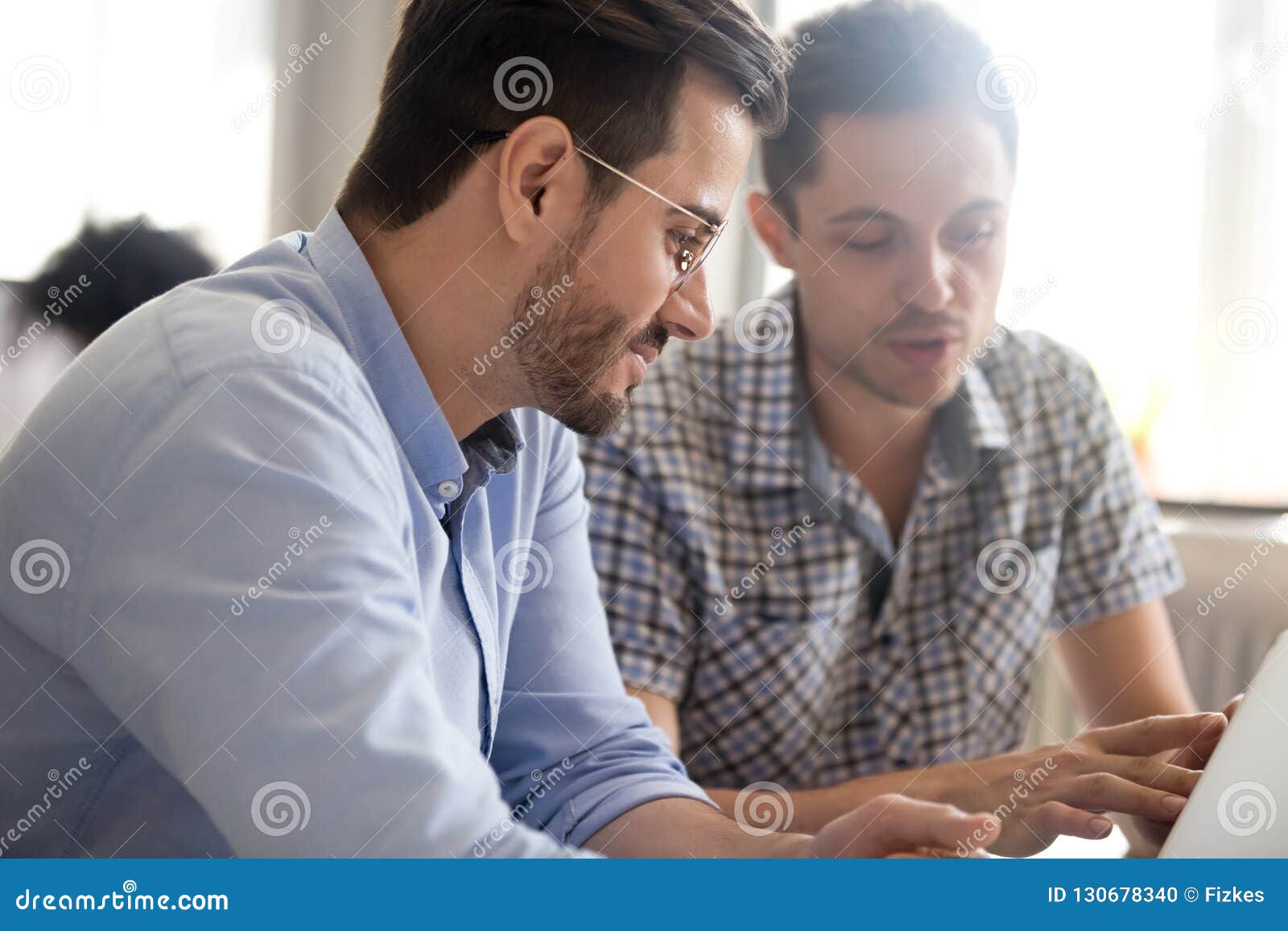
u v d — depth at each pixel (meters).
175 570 0.64
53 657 0.73
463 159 0.81
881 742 1.35
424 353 0.84
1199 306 2.11
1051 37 2.13
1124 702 1.44
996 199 1.27
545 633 1.05
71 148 2.23
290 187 2.53
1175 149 2.10
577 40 0.80
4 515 0.72
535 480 1.02
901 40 1.24
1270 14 2.03
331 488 0.67
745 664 1.29
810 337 1.34
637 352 0.87
